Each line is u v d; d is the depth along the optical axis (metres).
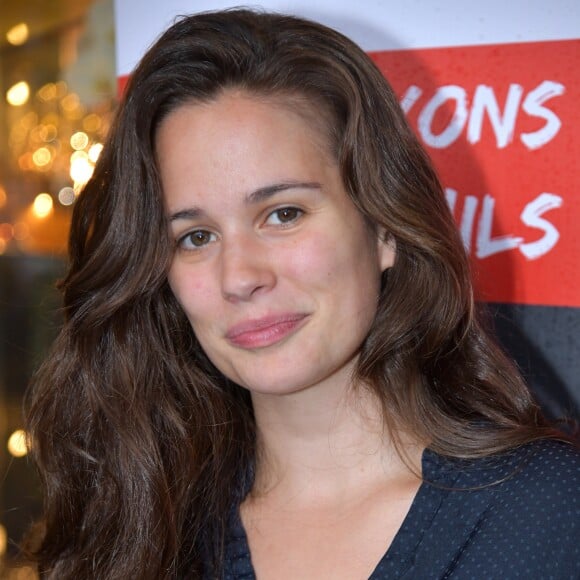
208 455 2.01
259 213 1.70
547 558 1.63
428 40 2.45
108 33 3.77
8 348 3.73
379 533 1.75
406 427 1.81
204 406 2.02
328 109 1.76
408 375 1.83
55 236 3.75
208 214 1.71
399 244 1.84
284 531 1.85
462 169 2.45
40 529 2.27
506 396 1.91
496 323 2.45
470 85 2.43
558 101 2.36
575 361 2.39
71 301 2.00
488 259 2.45
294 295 1.69
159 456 1.99
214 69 1.75
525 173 2.40
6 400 3.75
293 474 1.87
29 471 3.65
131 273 1.88
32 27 3.91
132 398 1.99
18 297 3.74
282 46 1.78
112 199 1.88
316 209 1.71
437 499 1.73
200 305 1.77
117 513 2.00
